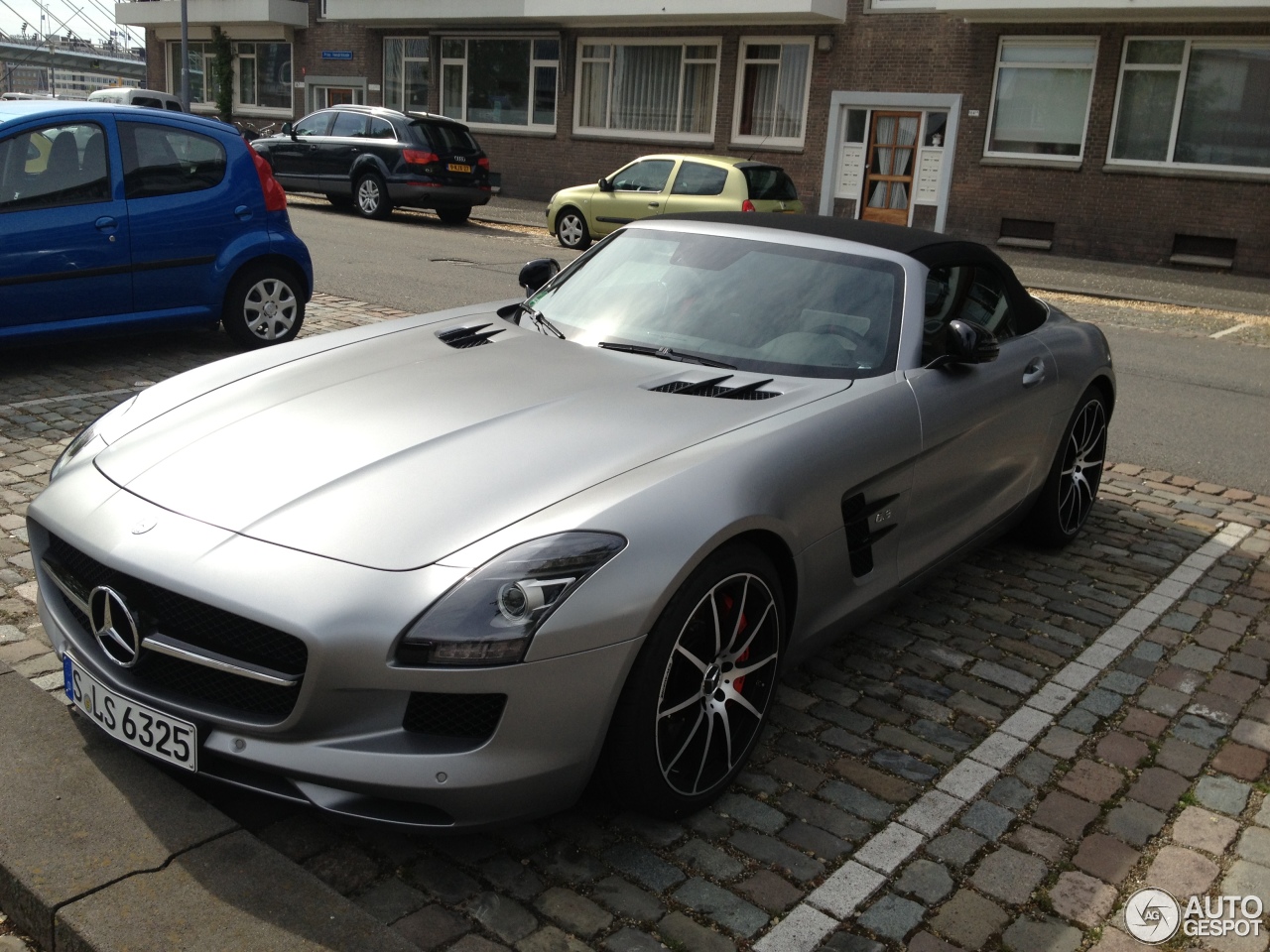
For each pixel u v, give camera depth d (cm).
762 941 243
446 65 2722
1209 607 446
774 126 2252
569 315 397
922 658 385
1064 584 461
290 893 236
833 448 312
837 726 337
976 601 438
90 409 600
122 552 254
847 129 2162
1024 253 1964
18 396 618
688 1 2188
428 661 231
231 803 279
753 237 410
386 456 278
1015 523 459
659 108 2408
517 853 267
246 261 729
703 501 265
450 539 246
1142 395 873
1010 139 1986
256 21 2975
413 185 1814
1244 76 1780
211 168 711
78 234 643
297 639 234
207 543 250
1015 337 443
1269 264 1789
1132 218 1883
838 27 2120
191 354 739
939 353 379
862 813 293
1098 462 511
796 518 292
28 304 630
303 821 274
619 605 243
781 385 338
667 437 291
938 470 367
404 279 1152
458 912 246
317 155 1906
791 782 305
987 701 358
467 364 345
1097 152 1897
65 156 644
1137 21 1822
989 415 394
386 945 224
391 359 354
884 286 380
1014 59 1955
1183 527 547
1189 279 1733
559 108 2533
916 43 2039
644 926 245
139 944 219
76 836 247
